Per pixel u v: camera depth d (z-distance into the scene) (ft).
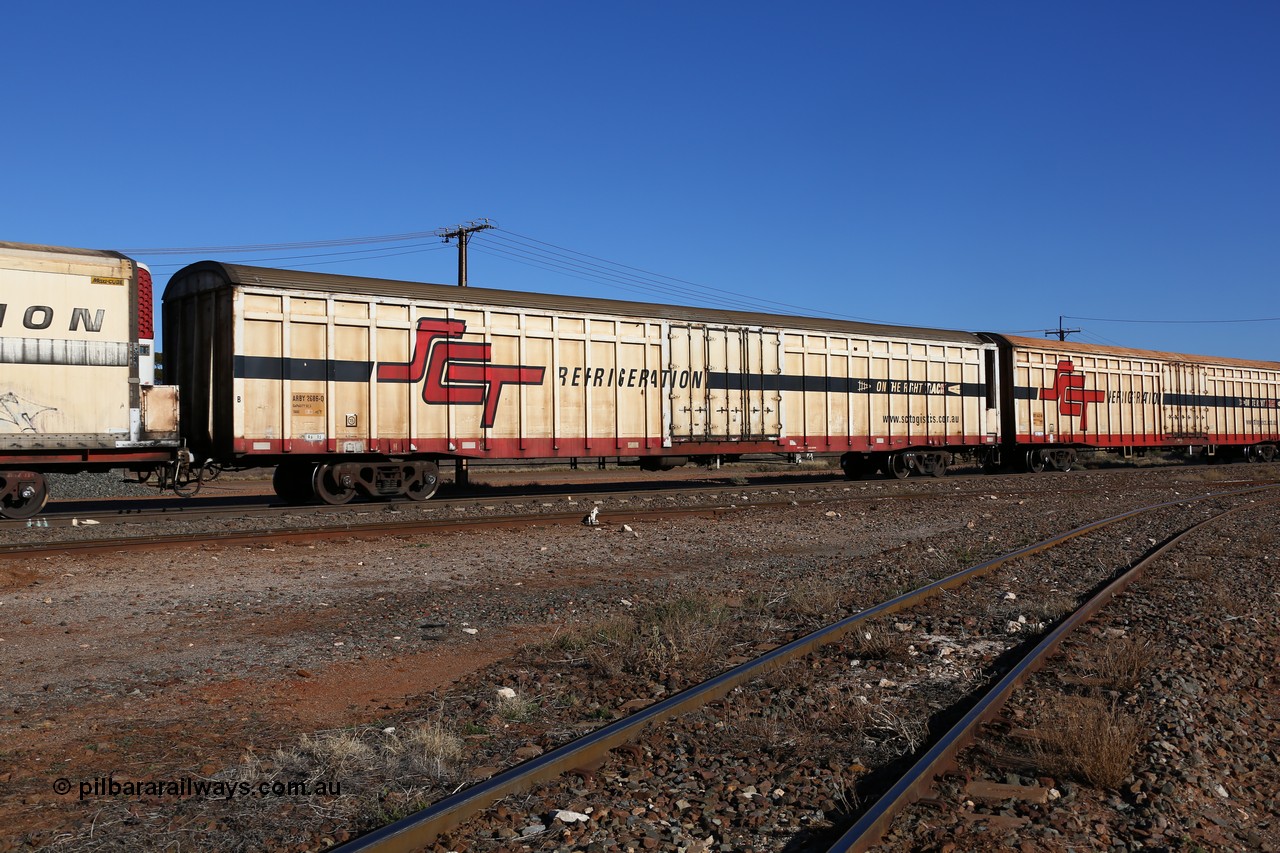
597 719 18.78
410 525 47.78
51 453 45.32
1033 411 96.73
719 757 16.39
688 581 35.40
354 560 39.14
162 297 58.34
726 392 71.56
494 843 12.91
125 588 32.27
